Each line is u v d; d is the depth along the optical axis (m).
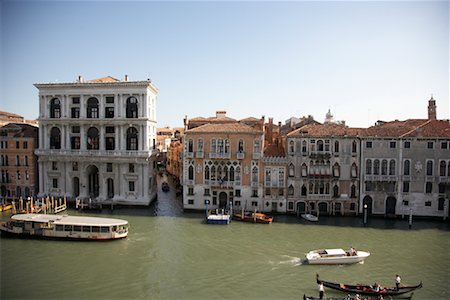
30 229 35.88
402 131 44.34
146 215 45.72
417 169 43.38
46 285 25.53
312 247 33.75
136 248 33.28
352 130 45.75
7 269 28.38
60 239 35.47
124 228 36.47
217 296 24.11
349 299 22.77
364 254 30.42
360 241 35.66
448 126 44.06
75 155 50.53
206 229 39.38
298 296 24.25
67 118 50.81
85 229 35.06
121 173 50.47
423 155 43.19
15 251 32.34
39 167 51.75
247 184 46.16
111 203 49.06
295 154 45.19
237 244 34.44
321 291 23.83
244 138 45.94
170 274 27.55
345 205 45.00
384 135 43.78
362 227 40.44
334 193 45.06
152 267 28.86
